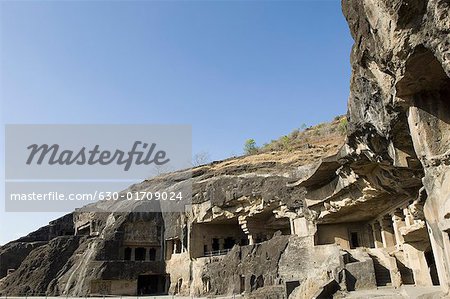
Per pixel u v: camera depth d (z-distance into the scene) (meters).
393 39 8.94
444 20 7.51
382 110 12.60
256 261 34.06
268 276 31.89
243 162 49.50
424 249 22.58
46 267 47.88
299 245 31.31
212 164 56.12
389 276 23.66
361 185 22.12
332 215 28.28
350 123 16.19
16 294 44.84
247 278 32.53
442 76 9.89
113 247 47.38
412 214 20.36
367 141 15.84
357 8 10.62
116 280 44.06
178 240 47.25
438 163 10.24
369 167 19.41
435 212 10.52
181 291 41.59
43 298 41.81
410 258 22.80
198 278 39.44
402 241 23.69
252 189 37.28
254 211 37.38
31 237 60.53
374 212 27.03
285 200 34.12
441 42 7.96
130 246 49.41
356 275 23.12
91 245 48.75
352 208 25.95
